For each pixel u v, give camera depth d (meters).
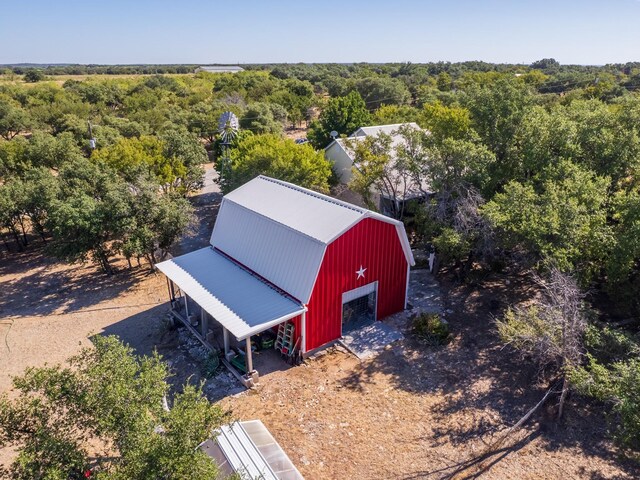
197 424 8.68
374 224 17.48
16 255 28.56
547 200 17.81
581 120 24.34
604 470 11.93
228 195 21.52
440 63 151.88
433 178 21.88
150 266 25.47
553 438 13.09
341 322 17.75
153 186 23.91
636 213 16.97
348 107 46.84
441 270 23.69
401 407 14.45
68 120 54.47
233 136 37.34
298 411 14.35
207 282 18.30
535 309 14.47
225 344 16.50
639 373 10.50
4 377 16.61
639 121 21.98
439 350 17.22
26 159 38.53
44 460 8.15
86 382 9.14
